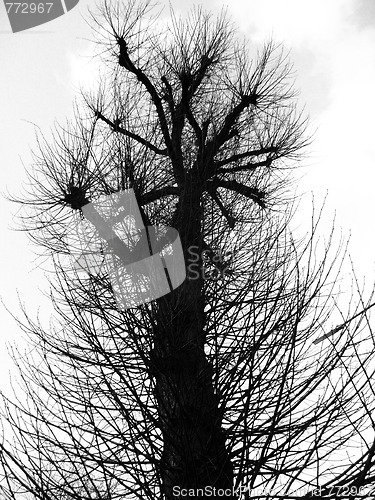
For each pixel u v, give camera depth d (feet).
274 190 36.47
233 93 37.81
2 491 17.20
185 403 21.42
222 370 22.20
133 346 23.71
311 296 22.13
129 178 30.48
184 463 20.17
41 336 24.27
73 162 31.65
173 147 33.60
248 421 19.86
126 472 18.76
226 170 34.68
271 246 26.22
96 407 20.29
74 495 18.16
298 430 18.53
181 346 23.54
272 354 20.99
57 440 19.63
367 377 17.24
